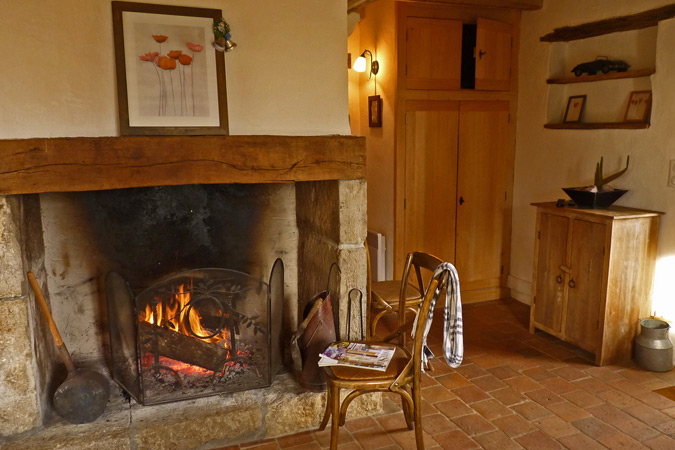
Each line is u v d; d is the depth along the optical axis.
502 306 4.48
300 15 2.51
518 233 4.57
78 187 2.24
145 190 2.84
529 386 3.08
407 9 3.99
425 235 4.38
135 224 2.85
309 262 3.05
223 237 3.03
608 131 3.65
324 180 2.78
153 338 2.52
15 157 2.14
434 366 3.37
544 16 4.09
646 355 3.24
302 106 2.57
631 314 3.36
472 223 4.51
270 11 2.46
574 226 3.44
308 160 2.55
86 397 2.38
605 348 3.31
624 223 3.19
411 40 4.04
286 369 2.91
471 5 4.14
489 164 4.46
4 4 2.09
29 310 2.27
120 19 2.23
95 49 2.23
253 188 3.05
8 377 2.23
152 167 2.33
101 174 2.27
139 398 2.54
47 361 2.53
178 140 2.35
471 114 4.33
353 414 2.75
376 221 4.59
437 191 4.34
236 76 2.45
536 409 2.83
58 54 2.18
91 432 2.34
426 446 2.50
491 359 3.45
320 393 2.65
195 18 2.34
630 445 2.50
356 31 4.70
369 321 3.68
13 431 2.27
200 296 2.56
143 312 2.50
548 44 4.07
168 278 2.49
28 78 2.16
